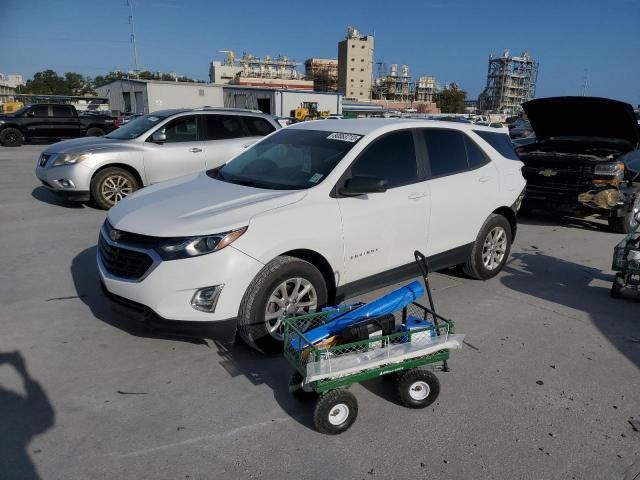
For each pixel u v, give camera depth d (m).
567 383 3.58
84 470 2.64
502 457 2.81
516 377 3.63
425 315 3.52
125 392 3.33
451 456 2.81
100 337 4.07
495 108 175.88
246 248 3.53
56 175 8.34
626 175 7.95
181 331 3.54
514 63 173.38
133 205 4.11
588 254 6.86
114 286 3.68
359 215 4.15
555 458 2.81
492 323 4.53
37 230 7.23
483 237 5.36
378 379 3.58
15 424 2.99
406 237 4.55
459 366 3.76
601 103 7.90
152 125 8.92
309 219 3.85
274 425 3.04
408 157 4.69
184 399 3.28
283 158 4.59
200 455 2.77
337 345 3.05
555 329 4.44
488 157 5.46
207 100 47.88
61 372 3.55
